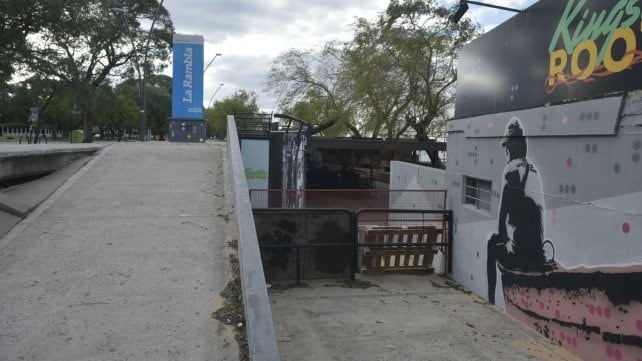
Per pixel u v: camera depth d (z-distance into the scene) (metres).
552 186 5.73
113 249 4.14
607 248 4.82
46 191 5.74
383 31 21.98
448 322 6.18
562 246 5.52
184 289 3.47
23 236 4.36
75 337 2.83
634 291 4.45
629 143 4.55
